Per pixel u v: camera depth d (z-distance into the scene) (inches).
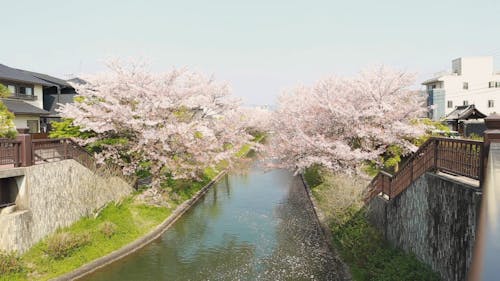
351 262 420.5
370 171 802.8
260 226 639.1
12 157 435.5
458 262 244.5
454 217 251.9
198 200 839.1
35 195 450.3
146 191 703.1
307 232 594.9
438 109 1531.7
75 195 544.7
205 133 687.1
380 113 679.1
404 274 301.7
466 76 1569.9
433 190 292.2
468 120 997.2
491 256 67.2
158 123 685.9
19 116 864.9
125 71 713.0
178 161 747.4
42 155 503.8
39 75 1139.3
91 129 689.0
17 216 413.1
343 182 564.7
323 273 437.7
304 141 720.3
